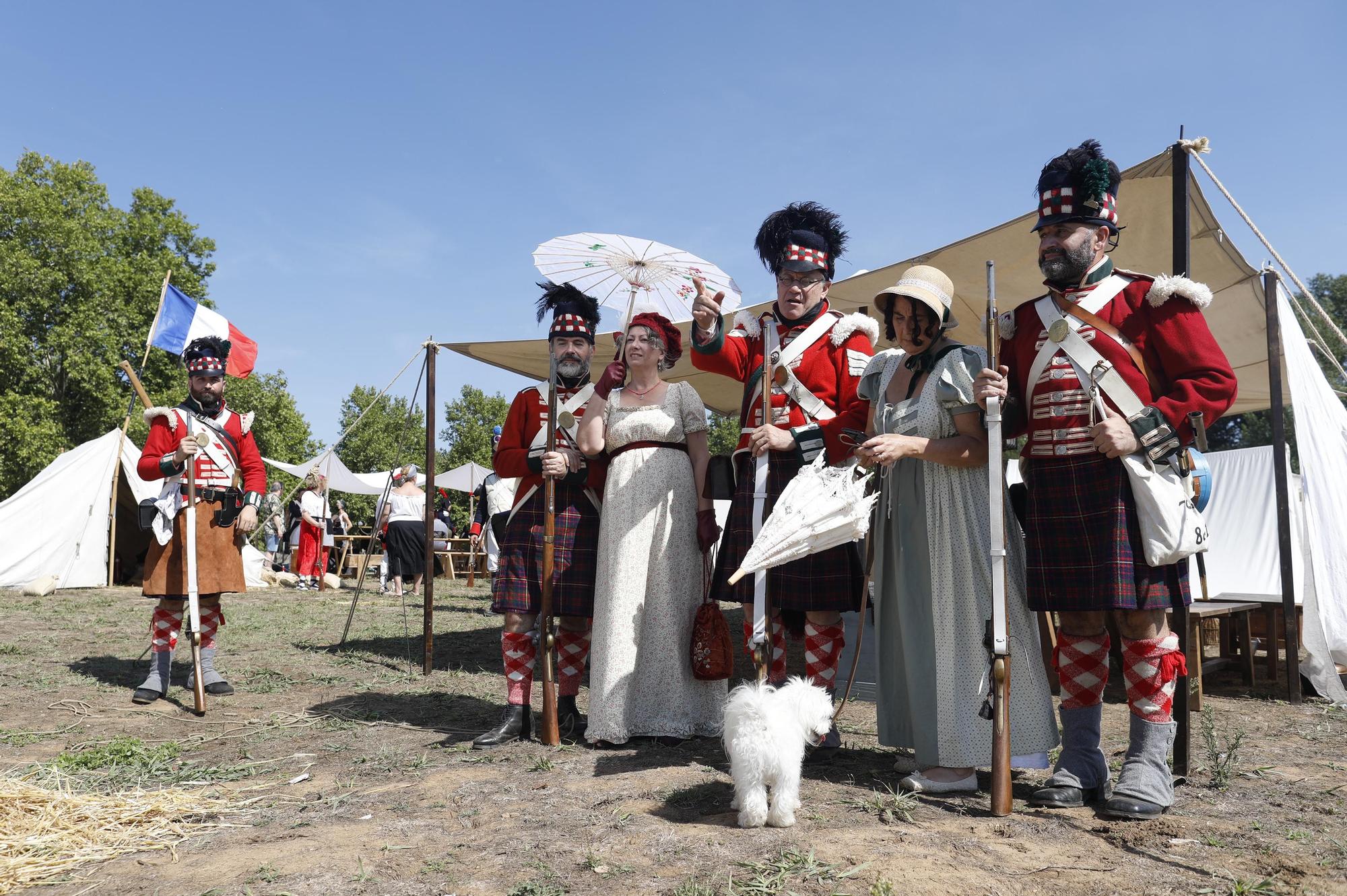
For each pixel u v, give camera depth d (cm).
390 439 4391
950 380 320
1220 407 293
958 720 314
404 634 845
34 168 3269
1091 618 312
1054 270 308
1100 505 295
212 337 545
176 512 515
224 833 289
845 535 312
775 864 242
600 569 407
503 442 432
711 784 323
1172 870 239
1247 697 560
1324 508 562
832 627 378
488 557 1576
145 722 463
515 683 414
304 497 1589
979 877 232
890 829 274
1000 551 293
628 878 238
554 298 442
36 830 287
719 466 398
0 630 827
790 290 384
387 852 262
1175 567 304
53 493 1394
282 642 776
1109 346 298
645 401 418
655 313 423
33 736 429
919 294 317
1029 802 307
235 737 427
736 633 866
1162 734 299
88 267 3081
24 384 2972
